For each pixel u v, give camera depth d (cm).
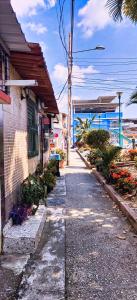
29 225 523
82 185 1155
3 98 384
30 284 374
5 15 345
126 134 4219
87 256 467
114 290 367
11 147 552
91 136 2064
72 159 2527
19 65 563
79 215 709
